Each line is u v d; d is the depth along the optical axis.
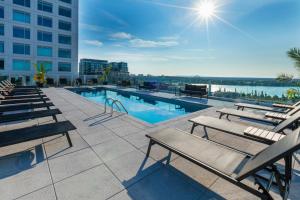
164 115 8.94
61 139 4.04
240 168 2.06
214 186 2.42
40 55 24.88
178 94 13.80
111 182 2.47
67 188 2.33
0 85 10.54
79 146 3.67
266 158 1.71
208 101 10.66
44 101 6.83
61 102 9.41
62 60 26.86
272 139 2.98
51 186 2.36
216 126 3.93
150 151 3.47
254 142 4.04
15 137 2.93
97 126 5.11
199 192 2.29
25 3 23.16
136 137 4.25
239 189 2.35
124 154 3.34
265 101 10.21
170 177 2.61
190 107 10.34
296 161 3.16
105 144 3.80
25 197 2.14
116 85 22.73
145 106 11.00
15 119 4.25
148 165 2.95
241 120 6.21
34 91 10.59
